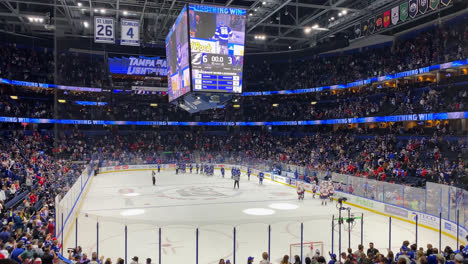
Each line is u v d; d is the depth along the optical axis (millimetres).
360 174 29469
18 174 25547
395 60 39188
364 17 36375
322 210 25562
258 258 15664
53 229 14812
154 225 21141
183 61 26484
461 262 7996
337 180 29484
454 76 32562
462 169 25234
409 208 22156
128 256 15758
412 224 21688
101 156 48719
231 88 25953
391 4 32156
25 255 9695
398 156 31875
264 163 44188
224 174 47156
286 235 19219
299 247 17062
